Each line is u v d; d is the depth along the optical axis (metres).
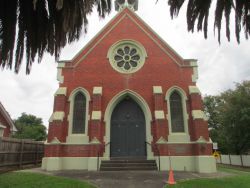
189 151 17.12
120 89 18.62
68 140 17.38
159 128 17.06
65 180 11.17
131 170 15.95
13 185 9.95
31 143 20.33
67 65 19.17
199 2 5.61
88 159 16.69
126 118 18.86
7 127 24.31
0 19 5.47
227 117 28.50
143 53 19.55
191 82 18.69
